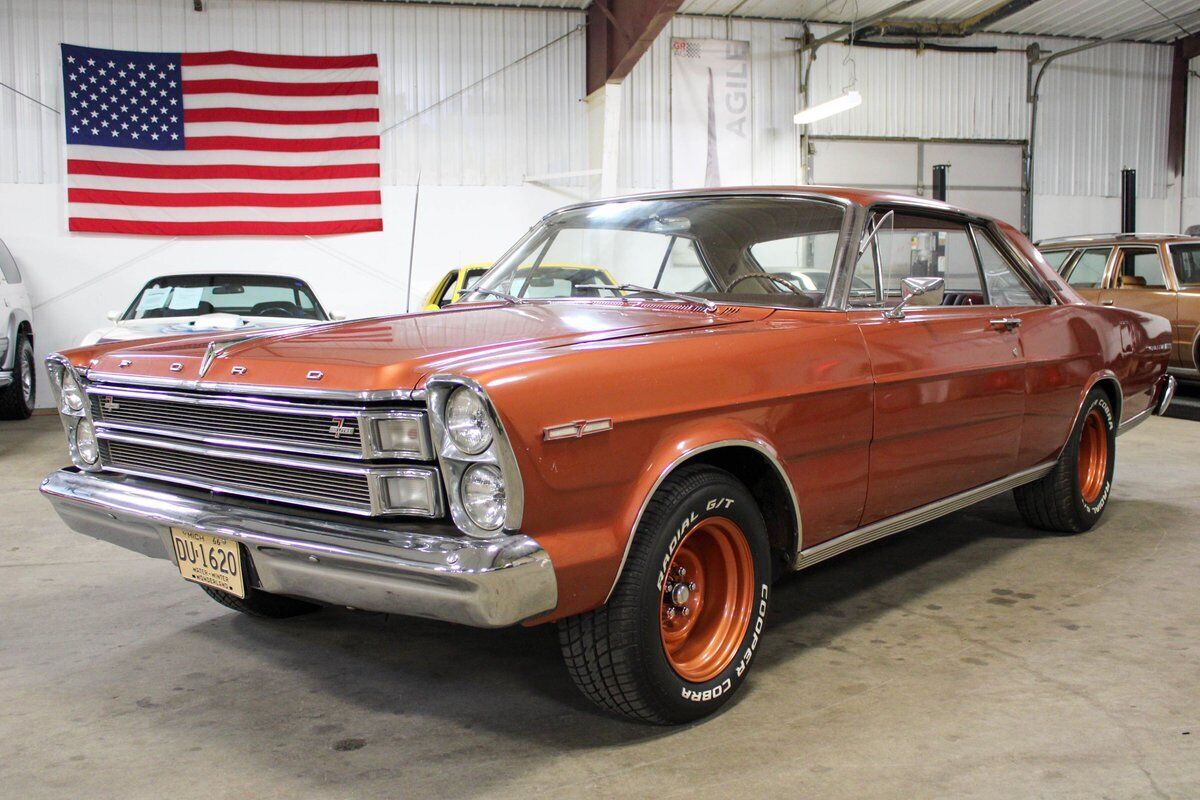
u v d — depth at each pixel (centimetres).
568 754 226
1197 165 1562
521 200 1232
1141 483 538
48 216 1081
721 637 248
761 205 310
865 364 274
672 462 220
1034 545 409
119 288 1102
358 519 208
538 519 198
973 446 326
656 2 1004
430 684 270
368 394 202
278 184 1137
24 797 208
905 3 1263
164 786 213
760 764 219
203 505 232
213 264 1127
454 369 198
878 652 289
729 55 1351
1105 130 1545
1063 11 1394
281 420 219
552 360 206
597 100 1210
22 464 659
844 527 282
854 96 1195
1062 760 220
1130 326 435
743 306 288
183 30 1112
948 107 1464
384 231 1183
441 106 1196
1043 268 391
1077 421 393
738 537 246
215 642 305
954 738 231
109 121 1083
